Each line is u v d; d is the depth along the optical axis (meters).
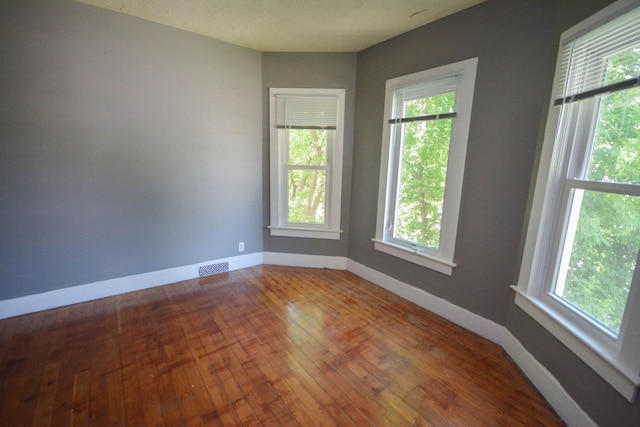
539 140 1.72
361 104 2.96
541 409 1.47
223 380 1.61
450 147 2.23
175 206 2.79
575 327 1.39
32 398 1.45
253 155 3.19
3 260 2.09
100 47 2.24
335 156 3.12
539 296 1.71
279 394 1.52
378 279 2.92
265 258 3.42
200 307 2.41
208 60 2.76
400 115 2.61
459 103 2.13
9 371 1.62
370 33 2.52
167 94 2.59
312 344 1.96
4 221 2.06
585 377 1.29
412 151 2.57
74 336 1.97
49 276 2.27
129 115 2.43
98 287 2.48
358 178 3.07
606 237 1.32
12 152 2.03
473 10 2.01
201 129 2.82
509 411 1.45
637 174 1.21
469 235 2.15
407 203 2.66
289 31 2.54
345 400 1.50
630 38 1.21
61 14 2.08
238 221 3.21
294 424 1.35
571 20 1.52
